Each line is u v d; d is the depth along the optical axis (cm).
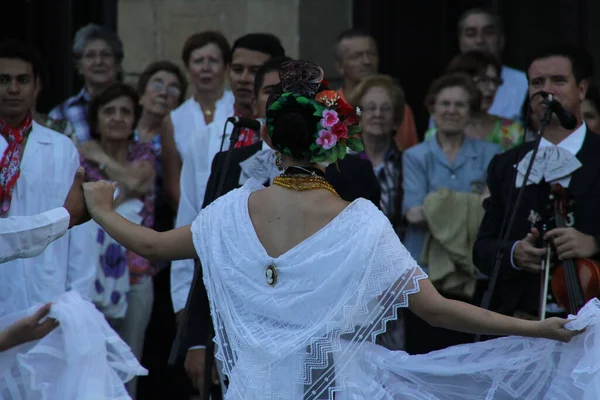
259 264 770
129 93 1319
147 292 1286
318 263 759
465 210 1288
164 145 1389
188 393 1342
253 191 803
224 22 1705
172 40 1702
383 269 759
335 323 755
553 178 1060
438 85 1378
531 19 1769
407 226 1327
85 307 891
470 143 1370
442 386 823
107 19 1680
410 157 1361
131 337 1275
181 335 956
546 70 1120
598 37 1742
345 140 787
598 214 1041
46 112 1647
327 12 1709
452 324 775
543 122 1012
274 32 1698
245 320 775
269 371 763
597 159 1066
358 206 773
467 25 1620
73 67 1639
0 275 1128
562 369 820
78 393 866
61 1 1653
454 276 1275
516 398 829
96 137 1320
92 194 850
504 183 1095
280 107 784
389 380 810
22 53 1158
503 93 1591
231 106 1405
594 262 1005
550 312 1031
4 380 891
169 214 1375
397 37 1781
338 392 768
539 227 1062
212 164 1034
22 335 877
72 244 1178
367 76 1416
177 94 1477
